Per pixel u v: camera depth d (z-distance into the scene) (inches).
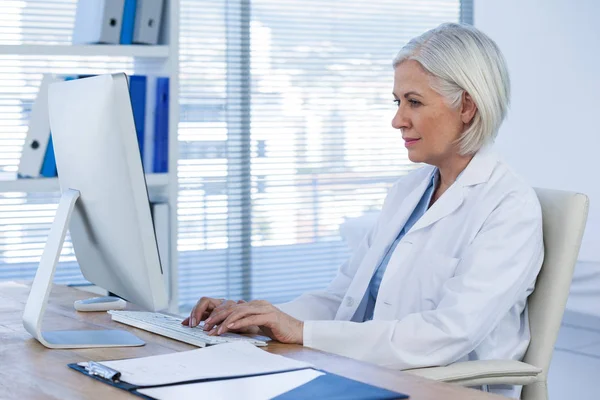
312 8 178.9
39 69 144.6
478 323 67.1
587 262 135.6
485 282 68.3
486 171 75.2
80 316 74.4
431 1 191.0
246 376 50.7
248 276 173.5
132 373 51.1
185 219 168.1
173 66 124.7
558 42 182.9
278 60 176.2
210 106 170.2
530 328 72.2
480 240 70.8
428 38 74.7
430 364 65.8
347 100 182.9
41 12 145.0
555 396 135.8
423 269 74.4
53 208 147.0
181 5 167.3
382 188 186.7
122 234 61.9
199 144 169.3
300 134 178.7
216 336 62.6
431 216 75.9
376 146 185.9
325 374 51.3
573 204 71.6
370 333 65.6
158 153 125.3
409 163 188.9
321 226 180.9
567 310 139.3
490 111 73.8
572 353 153.7
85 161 62.7
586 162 181.2
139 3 124.0
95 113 59.9
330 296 83.8
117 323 71.2
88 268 73.4
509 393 70.6
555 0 182.2
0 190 115.5
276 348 61.6
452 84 73.6
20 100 143.5
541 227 71.6
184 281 167.9
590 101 180.4
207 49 169.6
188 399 45.7
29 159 118.5
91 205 64.0
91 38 125.5
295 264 178.2
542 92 184.7
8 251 144.3
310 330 64.3
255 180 174.6
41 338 61.2
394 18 187.2
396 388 50.0
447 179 78.8
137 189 59.9
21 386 50.4
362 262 81.9
